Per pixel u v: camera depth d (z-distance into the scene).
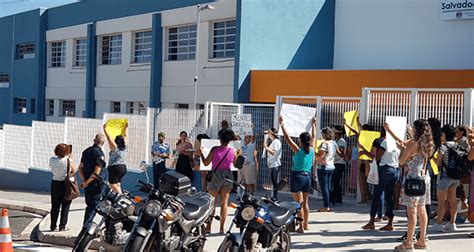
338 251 10.18
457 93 14.38
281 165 17.16
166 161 17.81
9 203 16.97
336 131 15.45
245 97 21.61
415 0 21.25
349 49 22.94
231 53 23.41
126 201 8.83
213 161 11.15
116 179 12.27
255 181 16.25
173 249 8.33
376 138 12.13
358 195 15.49
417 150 9.66
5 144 22.48
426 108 14.80
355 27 22.78
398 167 11.70
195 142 16.17
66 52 34.19
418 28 21.23
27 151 21.64
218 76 23.61
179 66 25.83
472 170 11.70
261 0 21.77
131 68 28.95
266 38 21.95
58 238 11.88
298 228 11.67
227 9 23.06
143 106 28.19
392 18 21.81
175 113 18.06
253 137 16.30
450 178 11.36
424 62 21.09
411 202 9.84
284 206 8.93
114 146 12.65
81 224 13.20
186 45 25.81
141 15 28.03
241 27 21.36
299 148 11.70
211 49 24.19
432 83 18.50
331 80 20.11
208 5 23.02
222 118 17.70
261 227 8.29
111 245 8.88
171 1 26.34
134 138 18.61
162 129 18.27
